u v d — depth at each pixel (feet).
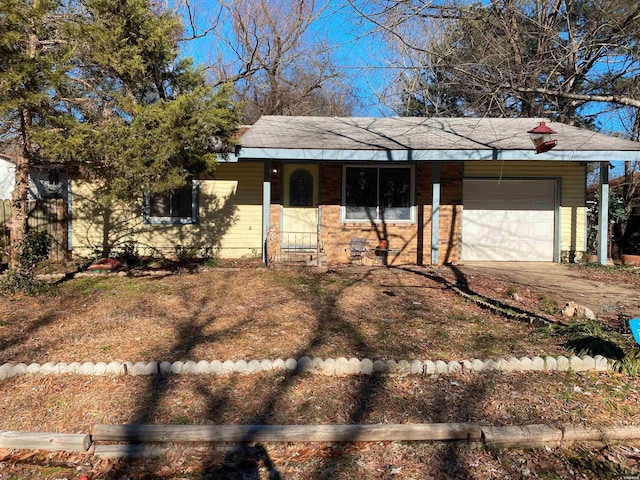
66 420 11.60
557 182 39.81
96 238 37.96
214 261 36.32
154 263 35.47
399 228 38.88
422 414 11.75
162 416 11.62
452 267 35.63
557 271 34.32
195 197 38.65
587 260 39.17
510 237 40.16
